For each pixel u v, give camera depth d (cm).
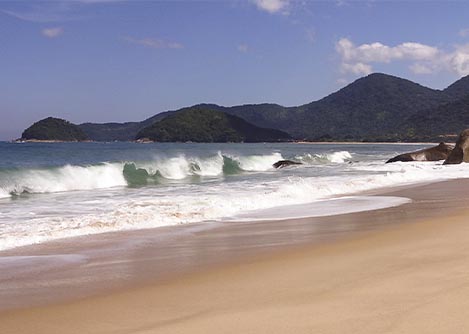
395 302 548
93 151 4806
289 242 953
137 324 526
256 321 514
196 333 491
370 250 826
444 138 18488
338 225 1152
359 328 483
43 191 2080
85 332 511
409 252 790
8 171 2066
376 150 9550
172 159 3269
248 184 2267
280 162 4297
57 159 3584
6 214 1370
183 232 1102
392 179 2367
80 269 784
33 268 793
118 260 843
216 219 1276
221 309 559
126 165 2639
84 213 1380
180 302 594
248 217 1309
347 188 1983
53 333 512
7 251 919
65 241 1008
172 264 801
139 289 660
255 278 685
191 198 1692
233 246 935
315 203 1574
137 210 1381
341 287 616
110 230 1123
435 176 2597
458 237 898
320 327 490
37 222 1211
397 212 1344
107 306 591
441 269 671
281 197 1692
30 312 579
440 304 533
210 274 722
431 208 1403
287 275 691
